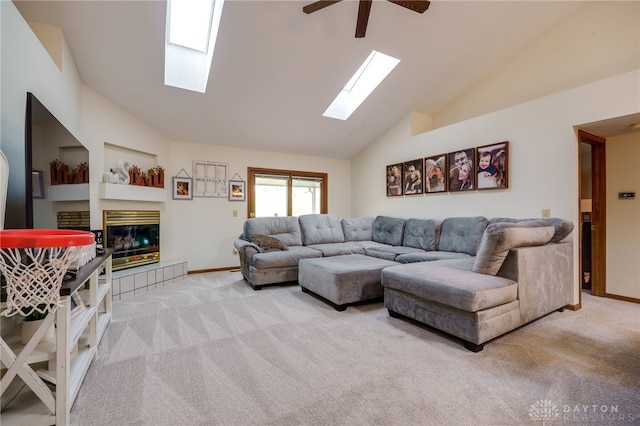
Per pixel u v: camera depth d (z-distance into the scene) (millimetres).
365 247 4234
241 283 3873
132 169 3646
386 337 2180
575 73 3238
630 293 3090
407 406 1400
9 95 1575
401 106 4512
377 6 2807
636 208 3074
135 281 3367
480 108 4145
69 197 2059
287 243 4266
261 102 3869
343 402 1432
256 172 5145
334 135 5020
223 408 1386
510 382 1591
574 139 2822
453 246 3555
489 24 3229
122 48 2770
